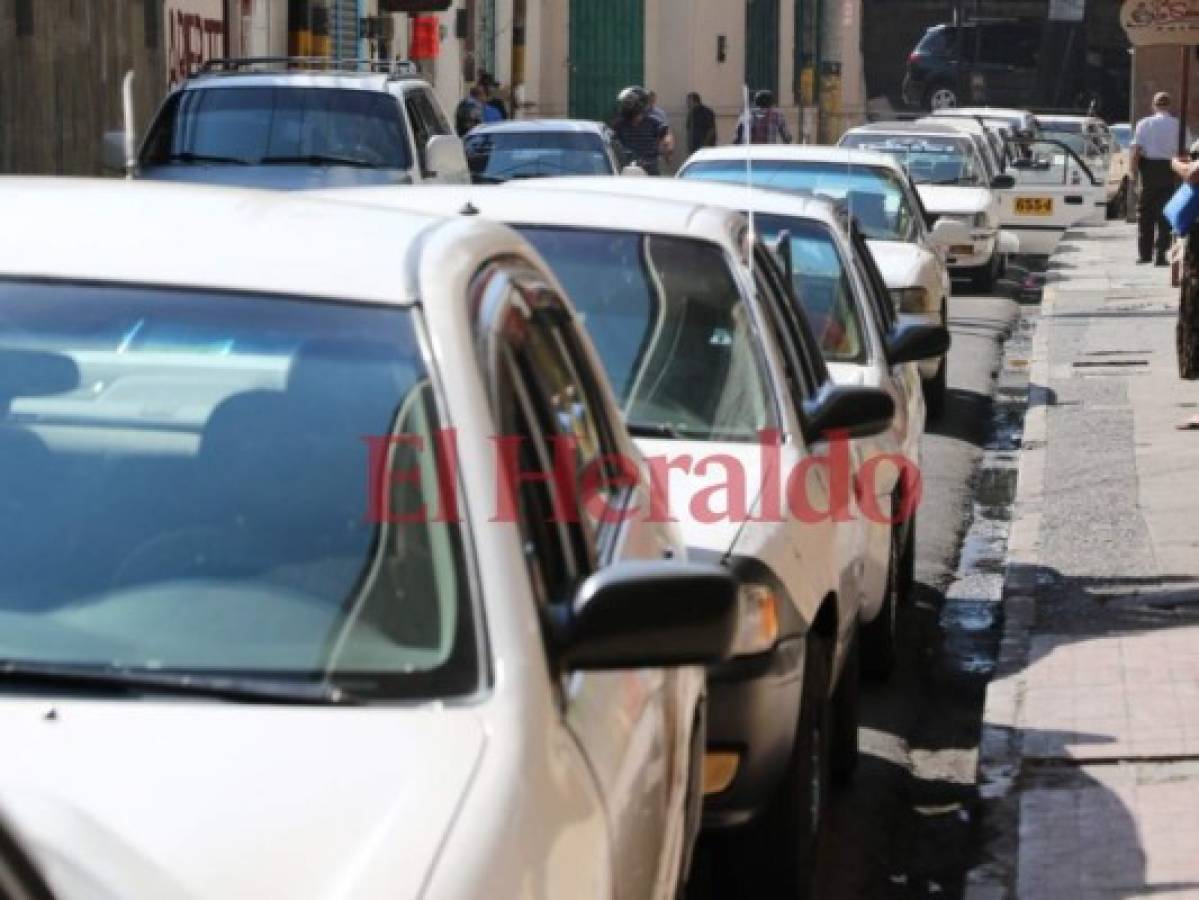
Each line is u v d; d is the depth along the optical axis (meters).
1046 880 18.91
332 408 11.11
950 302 71.75
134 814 9.03
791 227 27.95
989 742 23.02
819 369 22.38
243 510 10.83
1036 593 29.64
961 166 77.81
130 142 14.87
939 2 158.88
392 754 9.50
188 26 73.88
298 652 10.22
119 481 10.97
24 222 12.20
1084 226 100.38
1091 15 148.88
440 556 10.48
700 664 10.44
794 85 148.00
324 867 8.81
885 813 21.83
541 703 9.97
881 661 26.58
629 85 131.38
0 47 54.66
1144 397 47.72
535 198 21.17
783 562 17.27
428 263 11.67
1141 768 21.89
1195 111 91.00
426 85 54.66
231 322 11.52
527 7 125.81
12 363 11.46
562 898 9.22
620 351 19.70
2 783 9.16
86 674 10.09
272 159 49.12
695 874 17.62
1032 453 40.81
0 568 10.62
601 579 10.27
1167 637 27.11
